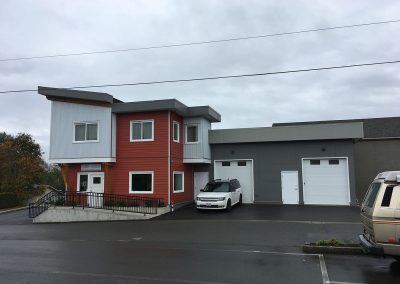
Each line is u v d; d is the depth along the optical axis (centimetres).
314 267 853
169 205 2144
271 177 2375
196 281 731
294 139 2311
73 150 2309
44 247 1180
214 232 1407
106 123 2261
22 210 3150
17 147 4406
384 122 2898
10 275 788
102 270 830
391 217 759
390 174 802
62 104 2358
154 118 2244
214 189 2100
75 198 2275
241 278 754
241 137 2423
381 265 873
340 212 1898
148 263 902
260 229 1444
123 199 2183
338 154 2261
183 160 2403
